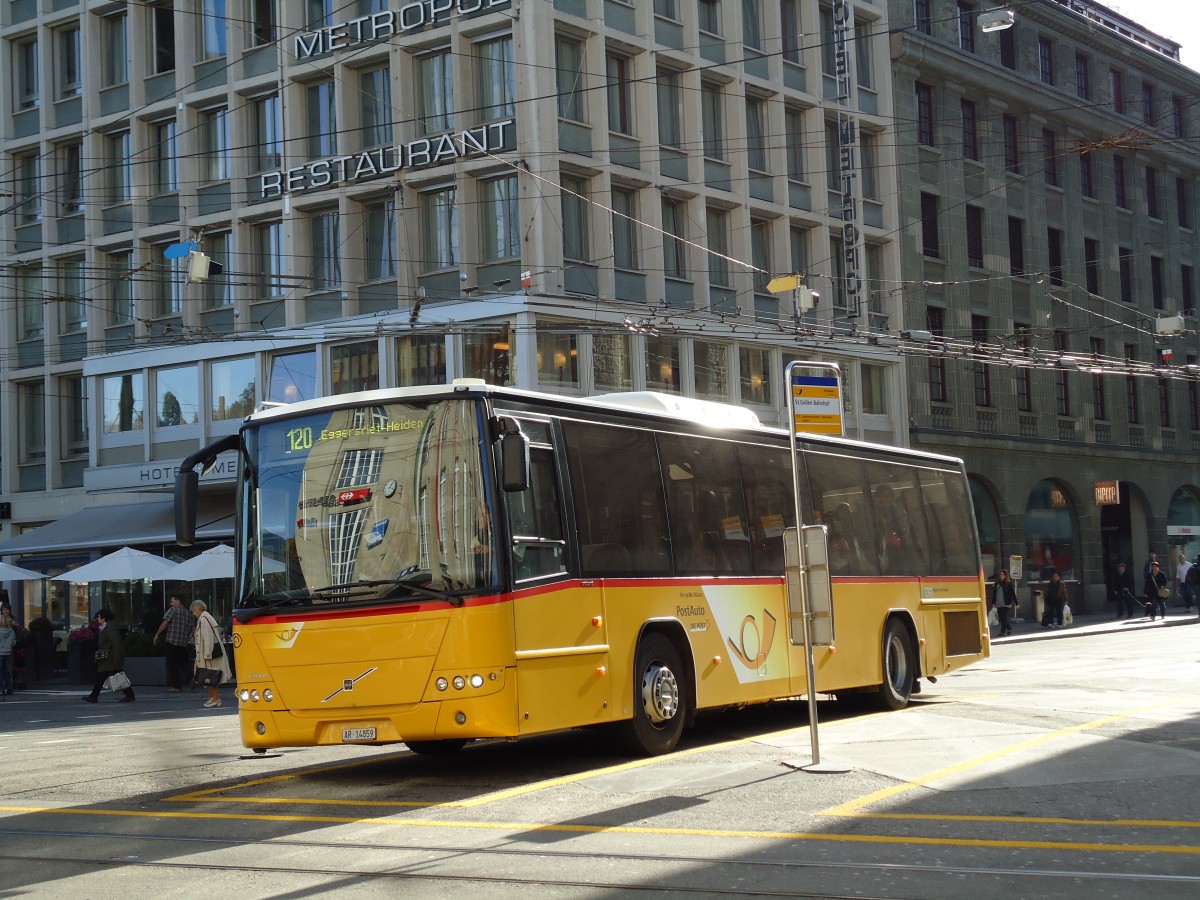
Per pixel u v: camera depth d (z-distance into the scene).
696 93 38.44
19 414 43.50
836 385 15.16
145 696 30.86
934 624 18.98
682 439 14.38
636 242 36.88
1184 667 22.97
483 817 10.02
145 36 40.75
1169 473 55.69
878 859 8.16
